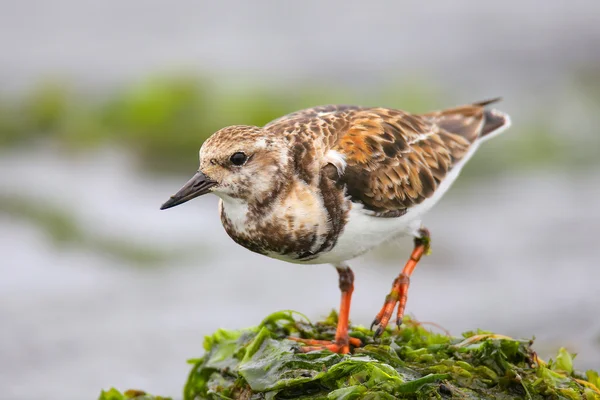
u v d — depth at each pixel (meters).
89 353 12.32
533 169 18.84
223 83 21.75
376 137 8.96
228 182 8.23
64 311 13.54
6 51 24.73
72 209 16.55
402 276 9.16
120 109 20.06
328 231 8.48
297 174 8.38
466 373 7.60
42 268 14.81
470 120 10.27
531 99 22.69
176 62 24.11
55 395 11.43
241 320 13.20
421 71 23.89
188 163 19.11
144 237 15.76
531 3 28.81
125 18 26.80
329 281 14.39
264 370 7.66
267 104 20.06
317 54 25.03
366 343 8.67
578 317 12.77
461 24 27.33
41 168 18.47
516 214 16.64
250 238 8.48
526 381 7.61
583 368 10.98
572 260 14.73
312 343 8.48
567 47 25.84
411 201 9.15
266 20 27.22
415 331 8.56
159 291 14.17
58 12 26.91
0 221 16.14
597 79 24.02
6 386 11.58
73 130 19.81
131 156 19.19
